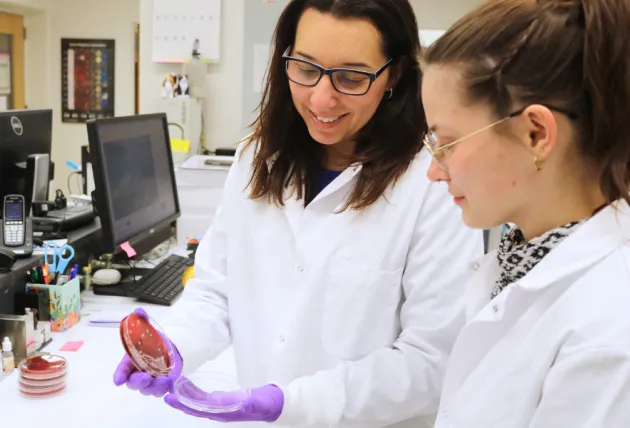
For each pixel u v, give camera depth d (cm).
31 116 224
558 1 63
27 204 217
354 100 110
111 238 191
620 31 59
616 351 57
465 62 66
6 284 162
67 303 171
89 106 591
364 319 114
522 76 62
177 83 325
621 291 61
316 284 116
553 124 62
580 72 61
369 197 116
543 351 64
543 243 70
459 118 68
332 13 106
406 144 117
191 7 328
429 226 113
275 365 119
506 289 71
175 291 200
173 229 266
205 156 297
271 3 325
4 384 141
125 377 105
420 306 111
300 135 125
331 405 103
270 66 122
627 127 61
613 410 57
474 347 75
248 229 128
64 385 139
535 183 66
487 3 68
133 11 570
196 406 97
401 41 111
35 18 571
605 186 64
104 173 188
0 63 546
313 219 122
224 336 131
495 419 67
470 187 69
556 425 60
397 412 108
